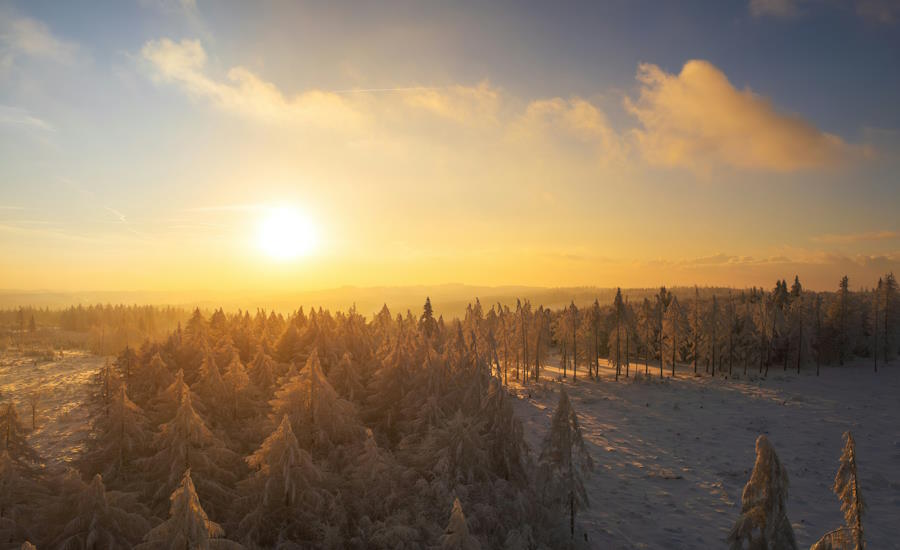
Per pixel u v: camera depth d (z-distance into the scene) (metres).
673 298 71.50
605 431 44.28
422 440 23.55
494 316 91.81
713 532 25.22
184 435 18.72
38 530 15.48
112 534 15.07
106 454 20.05
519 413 51.84
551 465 22.19
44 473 19.23
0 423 18.20
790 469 33.78
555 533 21.92
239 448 22.75
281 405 22.38
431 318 60.56
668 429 44.53
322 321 41.47
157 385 28.00
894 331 77.38
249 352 36.56
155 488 18.70
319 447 22.23
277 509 18.19
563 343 81.06
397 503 19.84
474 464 21.77
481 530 19.42
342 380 29.22
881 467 33.84
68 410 49.62
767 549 15.00
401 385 28.14
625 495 30.05
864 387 60.38
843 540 12.00
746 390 59.69
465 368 29.25
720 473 33.22
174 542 12.34
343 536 18.34
